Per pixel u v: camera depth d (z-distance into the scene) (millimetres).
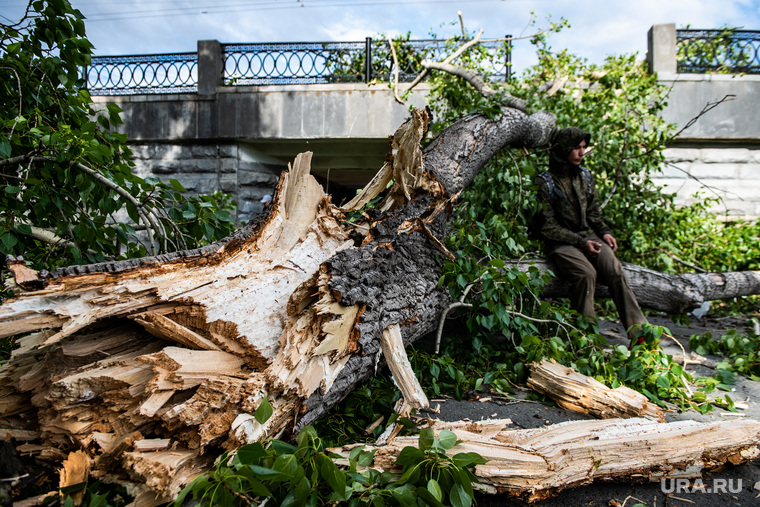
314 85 8086
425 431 1653
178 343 1871
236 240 2312
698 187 7703
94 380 1634
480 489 1702
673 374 2770
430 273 2887
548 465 1727
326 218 2551
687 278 4270
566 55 6273
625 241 5617
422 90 7883
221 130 8188
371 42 8055
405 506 1464
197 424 1574
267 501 1514
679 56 7742
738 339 3607
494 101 4758
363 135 8055
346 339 1997
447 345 3355
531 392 2820
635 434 1936
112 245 3205
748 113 7434
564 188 4016
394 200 3188
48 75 3139
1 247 2592
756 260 5992
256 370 1834
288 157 9094
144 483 1488
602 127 5500
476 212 4340
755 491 1835
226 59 8461
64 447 1672
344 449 1815
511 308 3326
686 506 1732
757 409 2652
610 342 4070
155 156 8461
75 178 2828
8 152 2592
